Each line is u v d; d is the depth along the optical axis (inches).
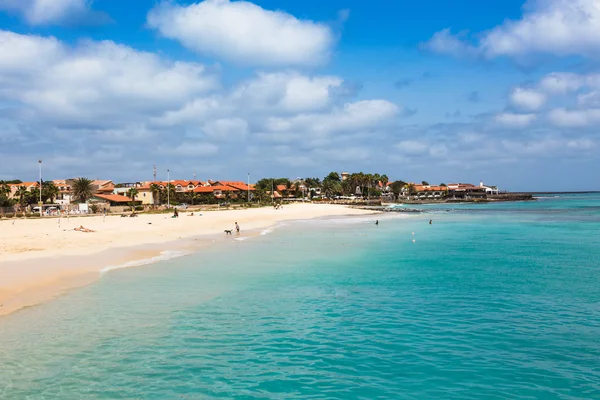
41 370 551.5
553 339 681.6
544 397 504.4
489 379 548.4
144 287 983.0
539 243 1899.6
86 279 1043.9
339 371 569.6
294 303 874.8
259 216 3673.7
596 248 1728.6
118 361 584.7
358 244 1844.2
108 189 5556.1
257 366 580.7
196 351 624.7
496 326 742.5
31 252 1369.3
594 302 889.5
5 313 764.0
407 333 708.0
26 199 4146.2
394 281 1083.9
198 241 1910.7
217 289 979.9
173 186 5895.7
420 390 521.0
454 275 1162.0
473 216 4097.0
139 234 2042.3
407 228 2716.5
